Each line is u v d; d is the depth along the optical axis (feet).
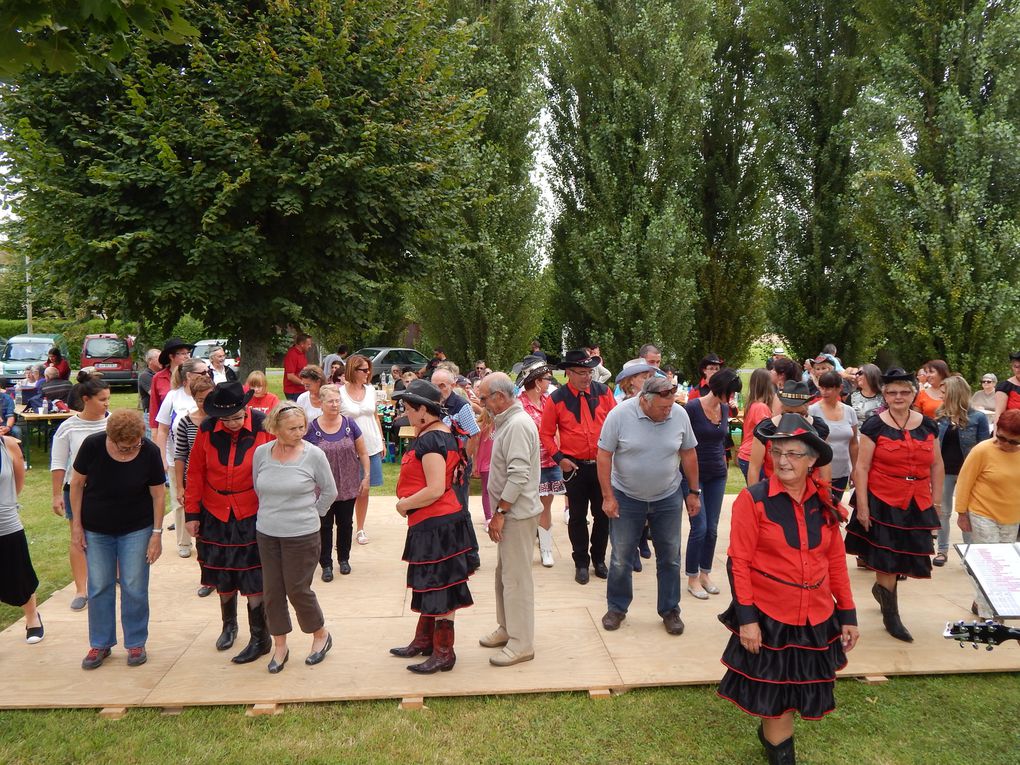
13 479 15.79
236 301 41.27
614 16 53.93
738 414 37.42
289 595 14.58
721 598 18.83
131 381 77.87
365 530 25.16
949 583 19.92
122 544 14.85
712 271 56.65
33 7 12.46
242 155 36.76
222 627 16.83
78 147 39.29
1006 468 16.21
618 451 16.29
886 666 14.89
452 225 50.11
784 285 57.31
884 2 45.11
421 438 14.37
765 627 11.03
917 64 43.75
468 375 58.13
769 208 57.11
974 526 16.70
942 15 42.98
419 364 80.43
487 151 54.49
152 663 15.21
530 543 15.12
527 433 14.64
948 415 21.13
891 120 43.06
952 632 12.47
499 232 57.11
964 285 39.47
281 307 40.81
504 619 15.66
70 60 13.57
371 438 23.11
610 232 52.34
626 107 52.60
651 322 50.24
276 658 14.76
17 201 39.60
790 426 10.92
